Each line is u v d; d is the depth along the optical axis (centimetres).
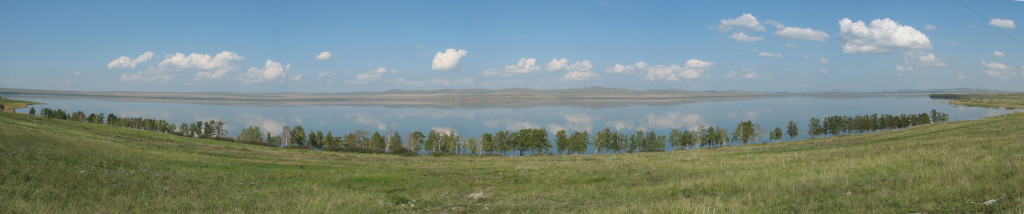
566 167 3150
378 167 3234
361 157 4716
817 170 1966
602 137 14200
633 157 4462
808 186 1509
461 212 1553
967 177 1333
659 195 1681
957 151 2123
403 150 8169
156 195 1638
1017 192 1052
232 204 1562
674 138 15625
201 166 2759
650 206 1273
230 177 2323
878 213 1064
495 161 4184
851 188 1422
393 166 3362
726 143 17175
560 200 1703
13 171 1630
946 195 1147
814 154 2983
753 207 1240
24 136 2878
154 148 3875
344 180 2473
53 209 1216
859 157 2422
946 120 18250
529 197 1802
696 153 4706
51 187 1485
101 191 1575
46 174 1680
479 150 13562
